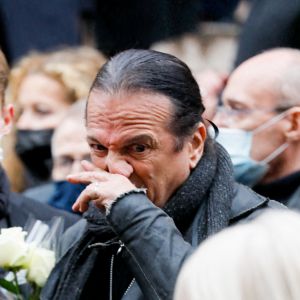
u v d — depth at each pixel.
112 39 17.03
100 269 8.27
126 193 7.74
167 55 8.16
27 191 12.63
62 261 8.36
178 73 8.07
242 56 14.27
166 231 7.61
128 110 7.94
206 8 17.03
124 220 7.68
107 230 8.14
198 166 8.19
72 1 17.22
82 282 8.24
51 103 13.80
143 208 7.69
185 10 16.78
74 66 13.90
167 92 8.00
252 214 8.10
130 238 7.64
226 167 8.28
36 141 13.68
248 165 11.00
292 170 11.16
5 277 8.66
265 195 11.13
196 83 8.20
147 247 7.57
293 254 5.21
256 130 11.20
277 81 11.22
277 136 11.16
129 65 8.05
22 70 14.02
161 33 16.80
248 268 5.22
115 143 7.94
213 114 11.71
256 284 5.19
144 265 7.57
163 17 16.75
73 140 12.25
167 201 8.12
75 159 12.25
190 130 8.09
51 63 13.98
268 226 5.35
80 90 13.79
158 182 8.02
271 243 5.25
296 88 11.23
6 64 10.11
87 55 14.21
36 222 8.71
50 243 8.61
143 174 7.98
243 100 11.27
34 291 8.31
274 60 11.34
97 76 8.15
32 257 8.27
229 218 8.06
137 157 7.96
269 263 5.20
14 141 13.79
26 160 13.77
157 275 7.50
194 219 8.12
